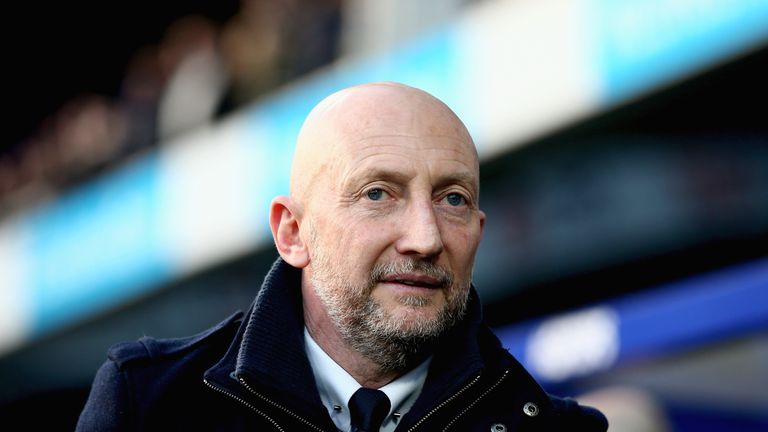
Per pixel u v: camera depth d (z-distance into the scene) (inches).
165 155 653.3
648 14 430.3
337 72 578.9
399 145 157.8
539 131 470.0
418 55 532.7
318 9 603.8
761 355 341.4
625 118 448.8
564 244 547.8
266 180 581.0
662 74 426.6
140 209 650.8
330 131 162.4
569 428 173.2
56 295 691.4
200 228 609.0
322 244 160.6
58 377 708.7
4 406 717.9
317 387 163.2
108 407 160.1
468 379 160.2
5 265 740.0
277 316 161.8
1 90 882.8
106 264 661.3
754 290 346.6
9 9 896.3
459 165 159.5
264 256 593.6
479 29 501.7
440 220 158.2
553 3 464.1
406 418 158.7
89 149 742.5
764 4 394.3
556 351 386.3
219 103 635.5
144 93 706.2
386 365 160.9
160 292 628.1
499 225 569.0
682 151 523.2
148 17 867.4
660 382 358.3
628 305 373.7
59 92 875.4
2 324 727.1
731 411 344.5
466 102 505.4
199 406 162.4
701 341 353.1
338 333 161.3
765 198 505.4
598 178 537.0
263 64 617.6
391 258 156.3
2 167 844.6
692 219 518.9
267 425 160.7
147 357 165.3
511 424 166.7
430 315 155.9
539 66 470.6
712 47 410.3
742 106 515.8
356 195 157.9
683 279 523.2
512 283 571.5
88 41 882.1
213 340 169.9
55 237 708.0
